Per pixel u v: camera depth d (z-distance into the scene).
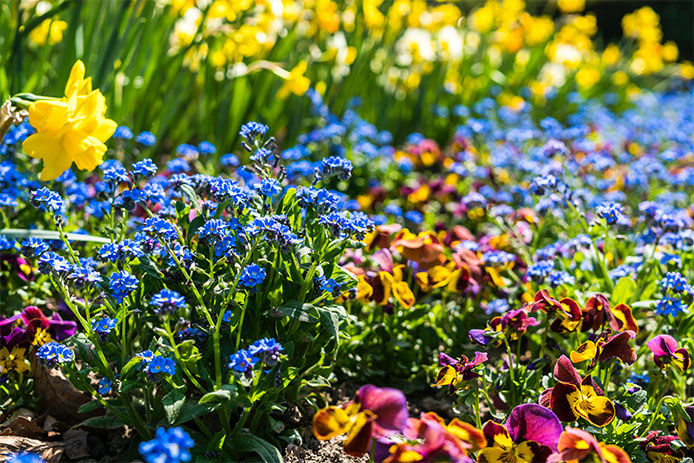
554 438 1.87
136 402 2.25
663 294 2.69
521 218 3.69
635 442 2.16
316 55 5.07
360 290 2.59
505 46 6.92
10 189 2.85
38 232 2.46
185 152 3.68
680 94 9.19
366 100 5.61
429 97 5.80
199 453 2.04
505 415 2.31
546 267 2.60
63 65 3.74
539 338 2.58
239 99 4.49
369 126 4.61
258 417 2.12
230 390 1.91
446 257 3.07
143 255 2.12
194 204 2.16
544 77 7.73
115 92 3.91
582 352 2.15
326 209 2.16
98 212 2.95
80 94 2.15
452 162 4.82
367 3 4.91
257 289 2.13
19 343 2.30
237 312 2.14
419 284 2.83
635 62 8.90
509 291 2.95
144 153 3.94
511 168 4.55
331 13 4.88
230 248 2.11
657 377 2.45
